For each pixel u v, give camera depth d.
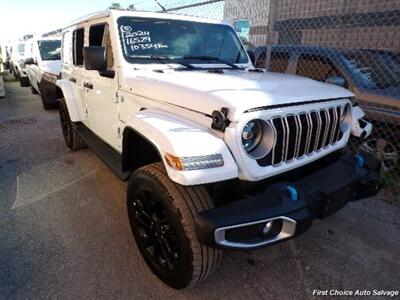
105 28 3.12
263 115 1.91
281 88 2.22
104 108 3.38
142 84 2.60
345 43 8.27
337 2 8.16
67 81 4.67
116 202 3.52
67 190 3.81
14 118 7.79
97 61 2.71
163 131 1.97
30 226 3.04
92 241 2.81
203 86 2.20
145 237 2.40
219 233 1.77
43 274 2.40
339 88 2.60
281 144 2.03
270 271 2.49
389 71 4.52
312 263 2.58
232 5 8.00
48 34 10.49
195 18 3.46
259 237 1.90
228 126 1.86
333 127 2.47
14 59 15.67
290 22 8.37
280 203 1.87
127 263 2.54
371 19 7.84
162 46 3.14
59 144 5.61
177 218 1.96
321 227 3.08
